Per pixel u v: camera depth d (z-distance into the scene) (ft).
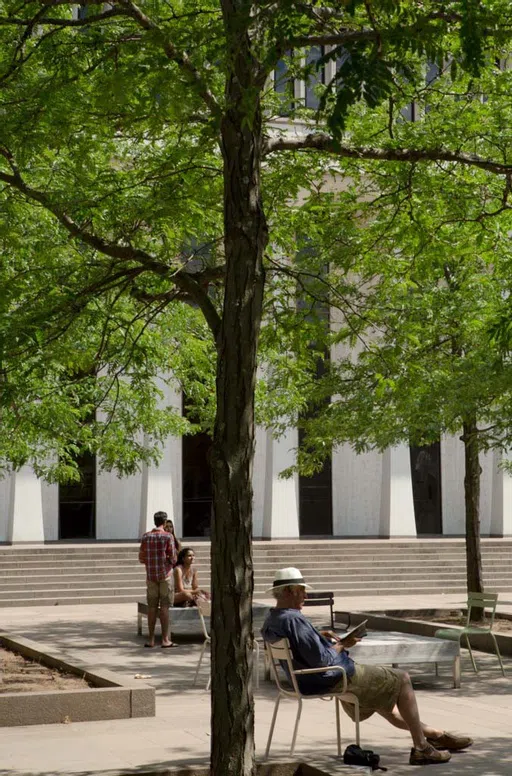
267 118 37.19
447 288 56.29
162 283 33.63
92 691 35.01
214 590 22.17
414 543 102.58
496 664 49.21
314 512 122.01
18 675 40.27
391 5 21.02
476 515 62.49
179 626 60.08
